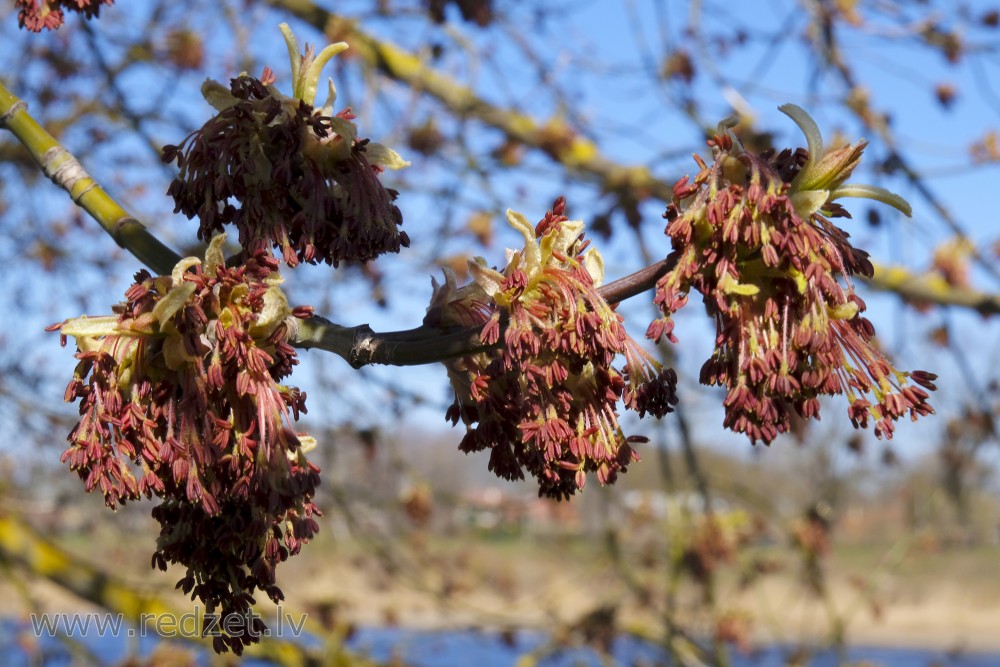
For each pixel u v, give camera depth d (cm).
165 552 179
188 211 194
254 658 677
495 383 184
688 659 761
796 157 179
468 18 659
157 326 170
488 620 827
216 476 172
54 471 815
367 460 778
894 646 1500
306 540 180
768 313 172
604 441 176
